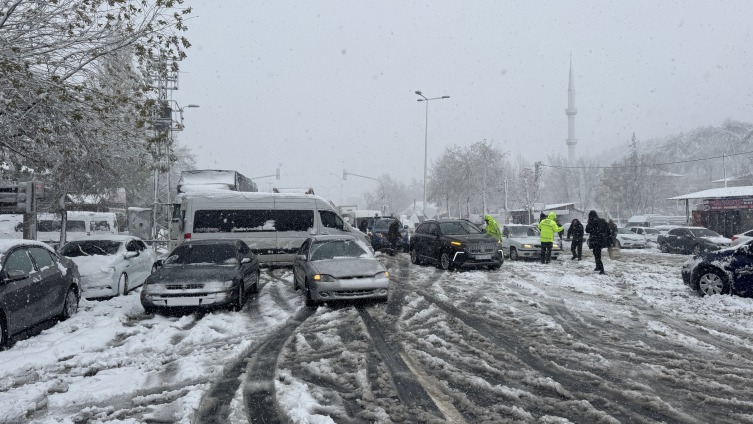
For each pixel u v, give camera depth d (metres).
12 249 6.95
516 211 61.31
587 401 4.22
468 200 62.25
